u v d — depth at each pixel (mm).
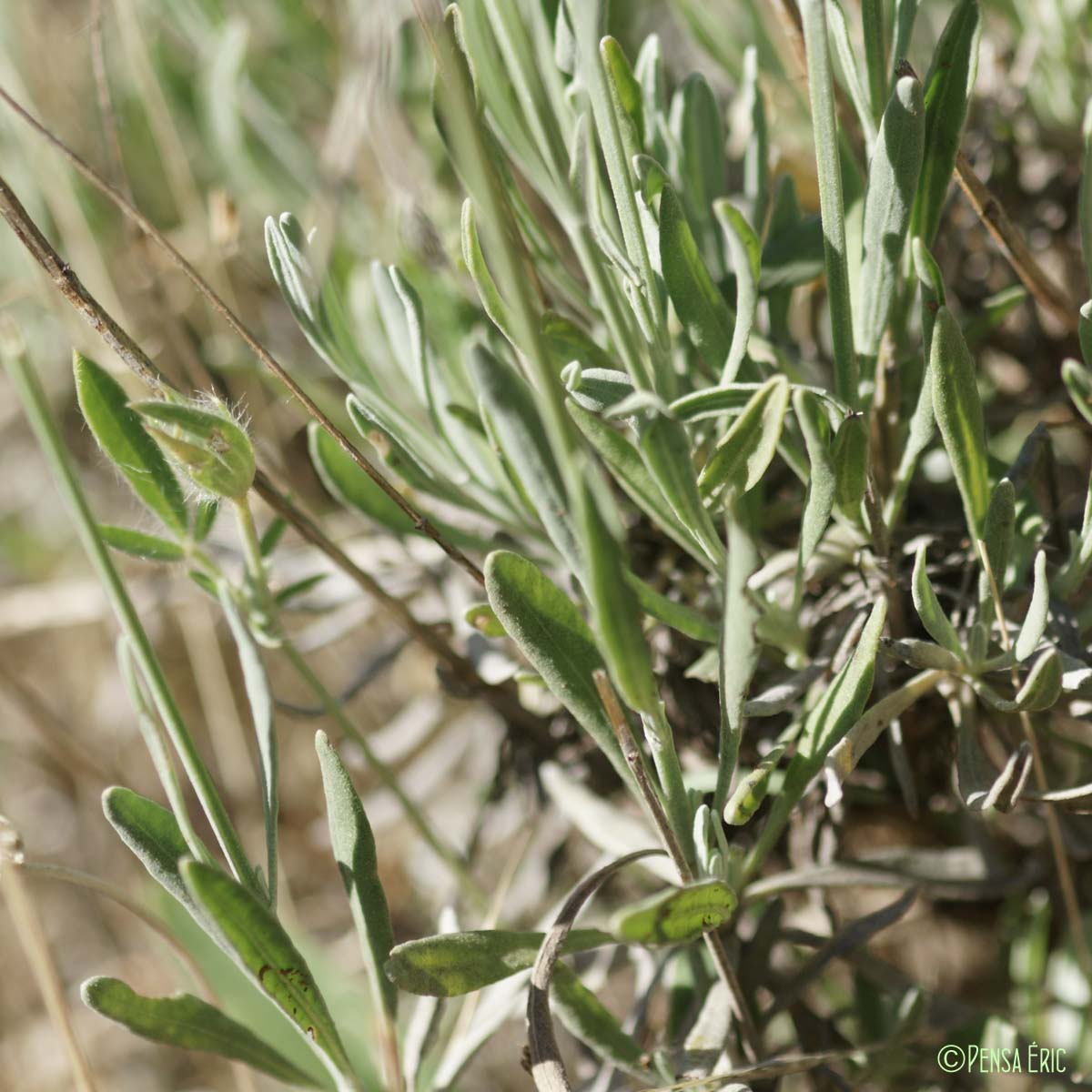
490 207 438
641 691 449
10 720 780
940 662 477
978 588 500
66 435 730
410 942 471
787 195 520
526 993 506
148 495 496
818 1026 513
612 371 479
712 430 494
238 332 484
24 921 520
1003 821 545
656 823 470
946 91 484
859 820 538
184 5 625
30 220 480
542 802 538
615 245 487
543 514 461
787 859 537
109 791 476
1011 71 557
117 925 760
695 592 522
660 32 650
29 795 840
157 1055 733
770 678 515
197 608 626
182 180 583
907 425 510
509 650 534
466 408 524
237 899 465
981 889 519
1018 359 558
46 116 627
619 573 444
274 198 617
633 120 485
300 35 648
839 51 488
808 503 468
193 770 480
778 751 475
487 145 491
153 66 639
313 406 486
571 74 499
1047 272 559
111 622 666
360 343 560
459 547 531
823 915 528
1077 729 542
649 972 521
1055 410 556
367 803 571
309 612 556
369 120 570
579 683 470
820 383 533
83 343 575
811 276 512
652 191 481
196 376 558
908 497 521
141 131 647
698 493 463
